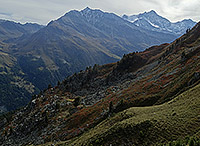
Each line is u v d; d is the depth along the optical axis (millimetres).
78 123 76500
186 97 46406
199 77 56125
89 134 54125
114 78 139375
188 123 32875
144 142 33906
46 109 111562
